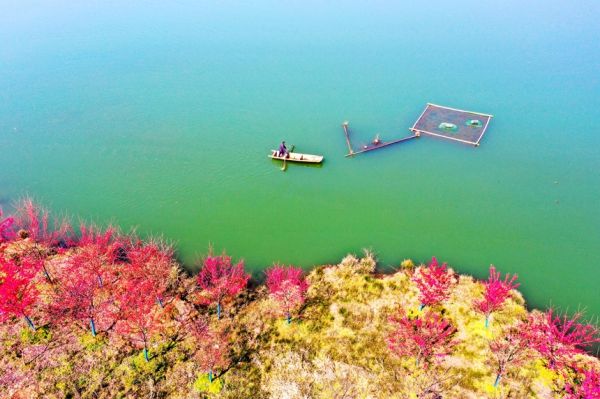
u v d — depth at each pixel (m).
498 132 45.44
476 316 26.05
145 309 24.08
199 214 36.72
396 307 26.94
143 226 35.25
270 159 43.47
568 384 21.81
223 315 26.80
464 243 32.88
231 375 23.22
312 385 22.70
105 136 46.66
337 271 30.31
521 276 29.91
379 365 23.50
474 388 22.19
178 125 48.22
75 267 27.58
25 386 22.36
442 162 41.84
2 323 25.33
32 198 36.44
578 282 29.36
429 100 51.53
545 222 34.50
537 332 23.70
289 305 25.30
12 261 28.88
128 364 23.56
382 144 44.50
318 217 36.09
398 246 32.84
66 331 25.19
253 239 34.00
